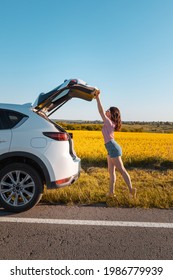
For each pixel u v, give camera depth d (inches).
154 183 250.5
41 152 165.6
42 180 178.9
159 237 139.8
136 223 157.1
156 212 177.2
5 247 126.0
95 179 266.4
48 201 191.9
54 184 167.5
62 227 149.6
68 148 175.3
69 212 172.9
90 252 123.5
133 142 745.6
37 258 118.0
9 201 168.4
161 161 368.2
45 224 153.1
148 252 124.7
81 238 136.7
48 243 130.8
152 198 197.5
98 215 168.9
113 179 200.8
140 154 441.4
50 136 168.9
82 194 198.1
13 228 146.9
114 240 135.3
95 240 134.8
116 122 199.5
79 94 190.2
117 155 194.5
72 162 175.2
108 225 153.5
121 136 1152.8
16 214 167.2
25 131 167.5
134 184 244.7
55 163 167.2
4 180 168.9
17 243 130.0
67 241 133.3
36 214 167.9
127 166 359.9
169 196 200.4
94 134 1134.4
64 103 202.4
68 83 172.4
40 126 170.2
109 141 195.2
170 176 294.2
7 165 167.6
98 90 185.8
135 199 190.2
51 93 173.2
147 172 319.3
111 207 184.5
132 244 131.6
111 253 123.1
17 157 170.4
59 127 183.8
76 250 124.9
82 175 283.0
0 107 170.9
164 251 126.0
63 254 121.4
